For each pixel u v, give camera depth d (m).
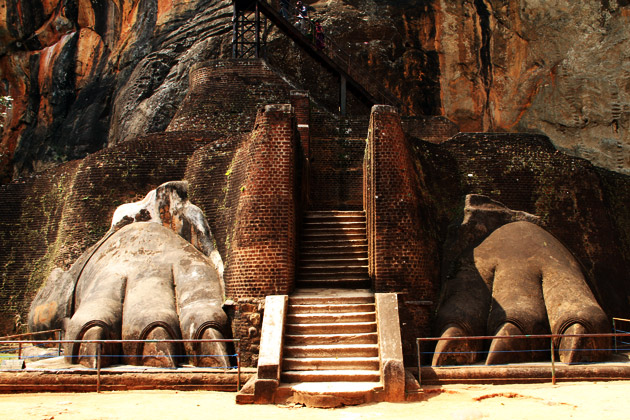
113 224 16.27
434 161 16.28
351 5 27.45
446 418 8.88
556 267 13.70
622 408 9.09
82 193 17.36
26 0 29.17
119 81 27.62
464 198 15.79
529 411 9.20
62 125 28.22
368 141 15.20
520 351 12.55
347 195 18.95
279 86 20.33
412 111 25.97
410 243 13.59
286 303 12.65
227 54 25.94
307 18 23.44
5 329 18.09
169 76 26.08
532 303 13.11
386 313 11.96
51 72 28.61
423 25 26.28
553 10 23.52
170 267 14.55
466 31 25.50
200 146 17.72
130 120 25.84
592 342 12.26
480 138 17.09
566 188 16.41
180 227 15.62
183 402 10.43
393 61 26.19
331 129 19.61
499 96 24.73
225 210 15.18
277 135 13.90
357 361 11.15
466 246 14.78
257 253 13.38
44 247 18.69
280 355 11.05
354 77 25.50
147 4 27.84
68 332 12.88
